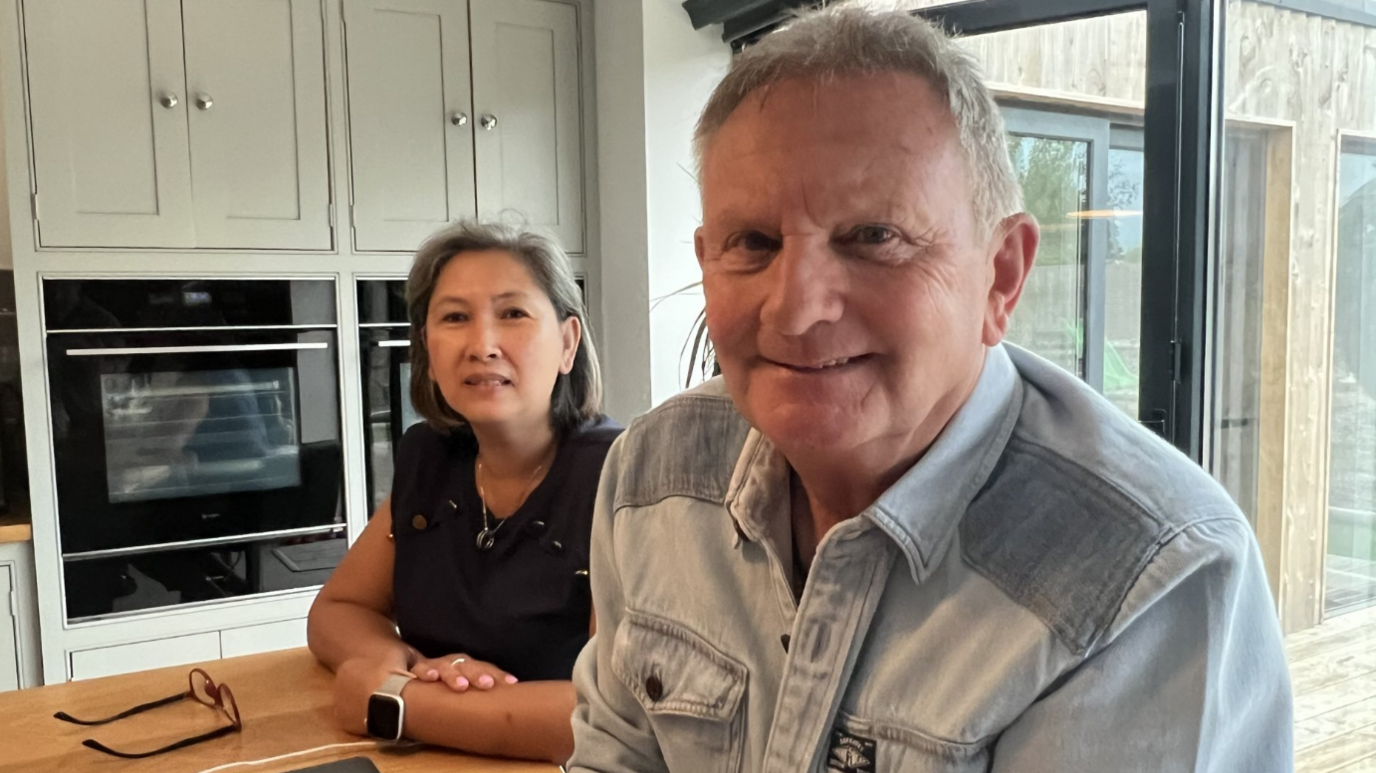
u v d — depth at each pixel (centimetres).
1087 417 68
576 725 96
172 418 263
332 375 287
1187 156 195
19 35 243
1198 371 199
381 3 290
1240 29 200
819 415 63
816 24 63
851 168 60
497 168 312
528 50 315
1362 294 200
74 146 250
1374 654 205
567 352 143
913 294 61
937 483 66
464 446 149
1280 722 62
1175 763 57
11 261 251
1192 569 57
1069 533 63
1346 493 207
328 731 116
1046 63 216
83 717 121
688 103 305
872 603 68
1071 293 222
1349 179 198
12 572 248
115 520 258
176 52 262
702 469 86
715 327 67
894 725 66
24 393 246
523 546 136
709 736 78
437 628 138
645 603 85
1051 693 60
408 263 298
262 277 276
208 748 112
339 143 286
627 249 313
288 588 282
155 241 261
